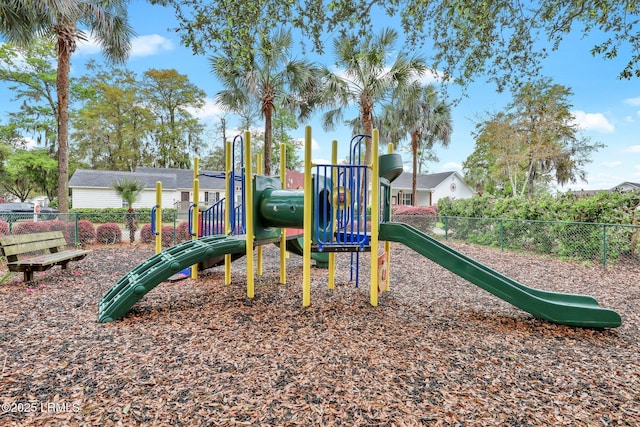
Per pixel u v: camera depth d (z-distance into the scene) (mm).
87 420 1731
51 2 6934
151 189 21812
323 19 3877
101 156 29797
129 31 9555
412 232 3852
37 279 4930
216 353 2545
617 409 1903
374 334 2980
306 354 2553
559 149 16984
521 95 15422
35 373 2191
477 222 9992
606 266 6461
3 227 7426
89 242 9188
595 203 6996
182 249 4125
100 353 2512
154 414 1793
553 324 3332
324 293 4344
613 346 2824
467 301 4086
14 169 23203
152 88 30312
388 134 18203
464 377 2248
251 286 4074
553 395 2043
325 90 11398
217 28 3543
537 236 8109
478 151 24391
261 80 11648
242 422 1741
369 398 1975
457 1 3787
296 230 6074
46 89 22672
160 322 3221
